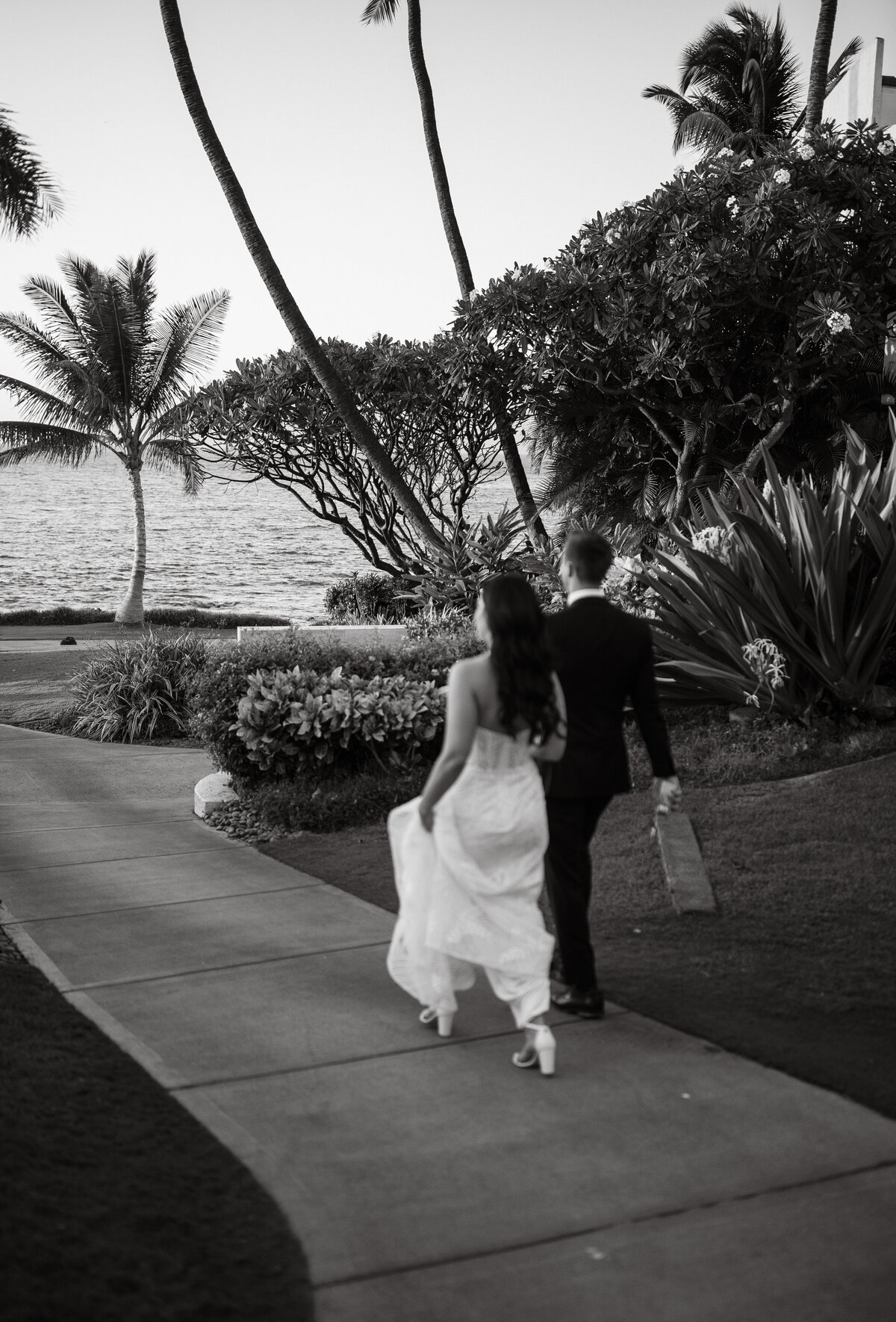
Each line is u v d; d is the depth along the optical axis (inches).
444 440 704.4
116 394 1336.1
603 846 250.5
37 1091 137.4
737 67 949.2
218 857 271.1
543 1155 125.7
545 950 148.5
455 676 145.1
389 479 624.7
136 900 233.6
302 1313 97.5
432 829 148.9
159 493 4436.5
